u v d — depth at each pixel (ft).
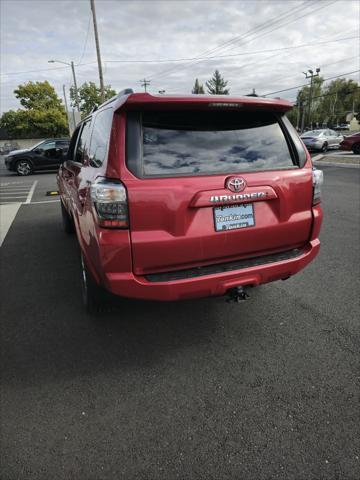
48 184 43.42
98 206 7.14
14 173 60.44
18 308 11.36
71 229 19.77
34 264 15.33
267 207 8.32
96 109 10.83
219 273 7.80
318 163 51.01
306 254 8.92
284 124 8.89
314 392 7.38
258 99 8.07
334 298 11.36
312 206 9.10
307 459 5.90
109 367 8.41
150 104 7.24
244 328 9.89
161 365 8.44
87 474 5.79
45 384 7.88
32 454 6.16
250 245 8.27
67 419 6.90
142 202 7.07
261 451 6.08
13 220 24.18
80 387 7.77
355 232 18.26
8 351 9.10
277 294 11.78
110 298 9.82
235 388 7.59
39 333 9.89
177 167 7.47
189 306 11.16
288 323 10.04
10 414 7.06
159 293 7.50
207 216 7.64
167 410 7.06
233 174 7.80
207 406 7.12
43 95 171.83
